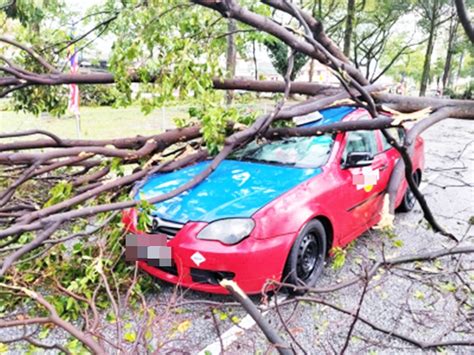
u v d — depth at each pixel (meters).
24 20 3.96
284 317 2.58
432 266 3.25
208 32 3.18
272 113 3.23
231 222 2.56
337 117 3.64
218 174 3.20
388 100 3.43
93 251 2.84
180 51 2.93
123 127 9.97
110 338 2.31
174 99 3.13
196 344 2.33
